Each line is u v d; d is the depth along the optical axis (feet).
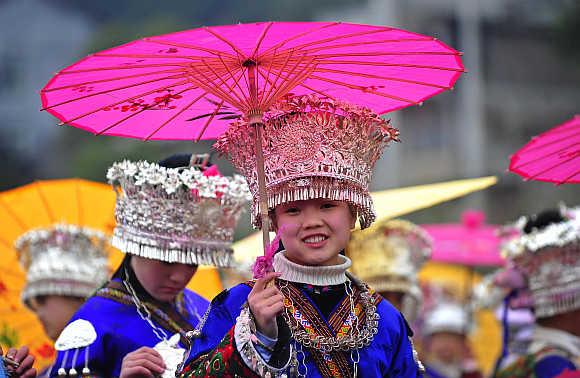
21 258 42.50
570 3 138.21
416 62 24.43
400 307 49.57
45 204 44.50
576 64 148.46
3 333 43.14
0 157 142.10
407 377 26.12
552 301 41.39
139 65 23.47
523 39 150.30
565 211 43.47
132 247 32.65
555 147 32.19
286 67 24.35
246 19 157.48
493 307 64.69
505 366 43.45
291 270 25.59
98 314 32.60
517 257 42.57
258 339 23.57
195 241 33.14
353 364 24.90
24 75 158.20
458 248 64.64
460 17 149.28
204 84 24.58
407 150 143.23
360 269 48.91
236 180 34.01
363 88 26.04
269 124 25.62
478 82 147.43
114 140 118.01
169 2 159.12
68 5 163.22
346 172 25.46
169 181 32.86
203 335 25.61
